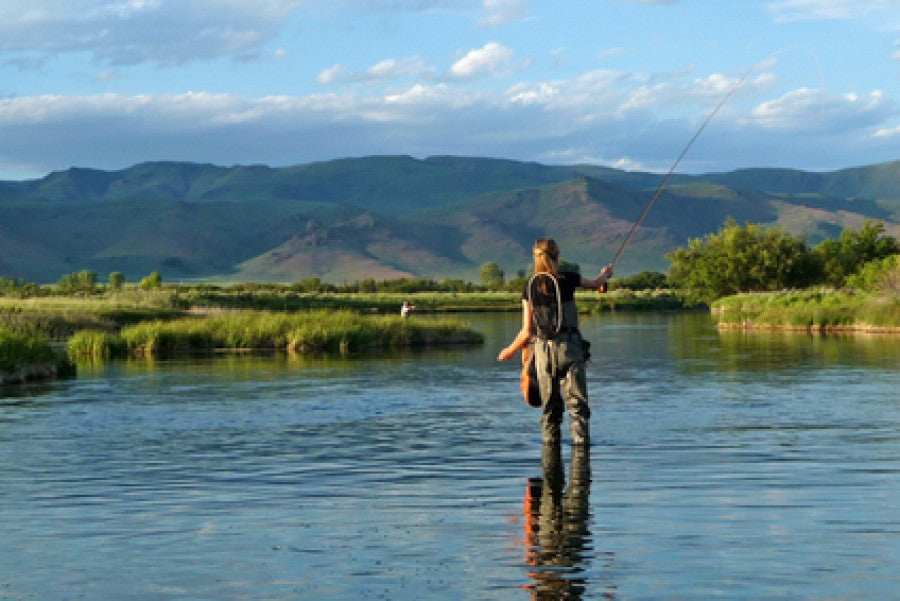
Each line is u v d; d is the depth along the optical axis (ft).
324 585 14.85
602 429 33.24
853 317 134.72
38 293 314.76
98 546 17.62
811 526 18.03
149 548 17.40
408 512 20.17
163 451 29.84
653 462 25.99
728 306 220.02
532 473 24.73
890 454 27.02
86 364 80.59
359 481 24.12
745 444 29.25
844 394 45.29
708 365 66.90
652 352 84.43
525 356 31.24
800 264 249.75
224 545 17.51
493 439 31.68
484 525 18.71
